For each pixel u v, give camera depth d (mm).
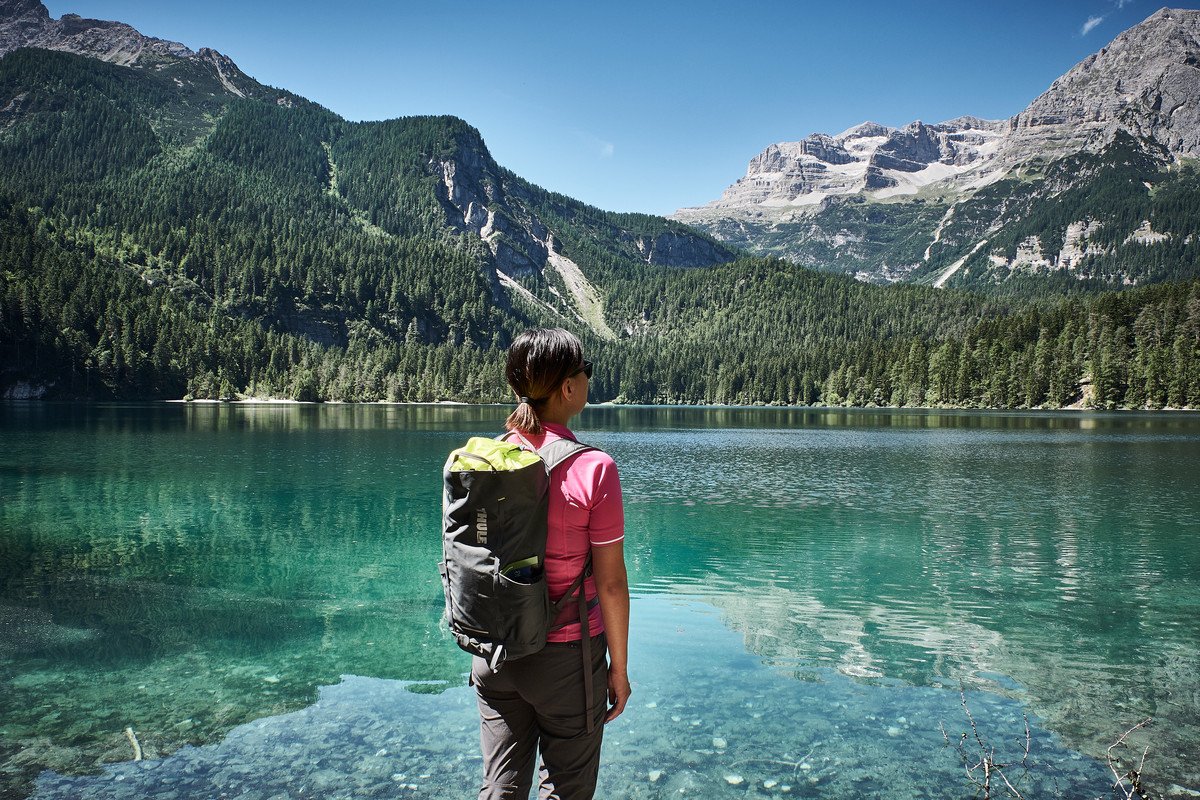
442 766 5570
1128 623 9977
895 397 171500
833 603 11023
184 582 12125
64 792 5109
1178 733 6309
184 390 158875
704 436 62688
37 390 141875
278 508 20656
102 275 181750
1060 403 139250
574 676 2738
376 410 123250
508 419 2977
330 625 9695
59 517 18891
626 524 18859
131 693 7164
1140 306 152125
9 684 7391
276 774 5414
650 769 5586
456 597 2672
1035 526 18609
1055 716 6707
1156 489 26406
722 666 8094
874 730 6371
